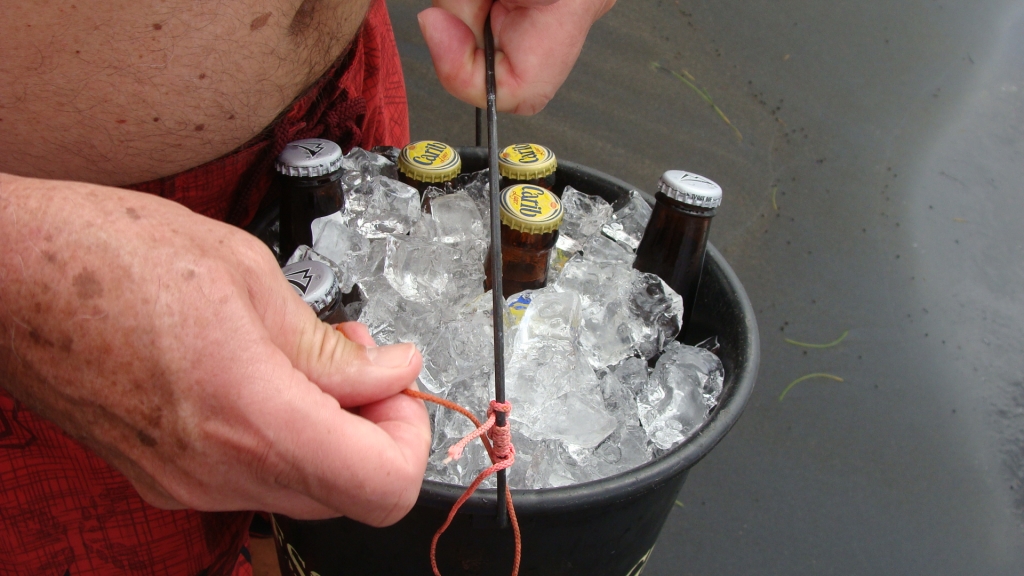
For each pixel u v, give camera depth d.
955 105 2.80
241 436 0.52
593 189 1.19
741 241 2.24
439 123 2.37
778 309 2.08
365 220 1.10
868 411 1.88
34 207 0.49
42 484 0.96
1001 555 1.65
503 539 0.75
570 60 0.94
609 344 1.01
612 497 0.69
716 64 2.77
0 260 0.48
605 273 1.01
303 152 0.96
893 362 2.00
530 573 0.80
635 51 2.75
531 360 0.90
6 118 0.69
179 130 0.78
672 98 2.61
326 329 0.60
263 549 1.50
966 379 1.98
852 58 2.92
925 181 2.50
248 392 0.50
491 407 0.63
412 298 1.03
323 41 0.87
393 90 1.49
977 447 1.84
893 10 3.19
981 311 2.15
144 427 0.52
